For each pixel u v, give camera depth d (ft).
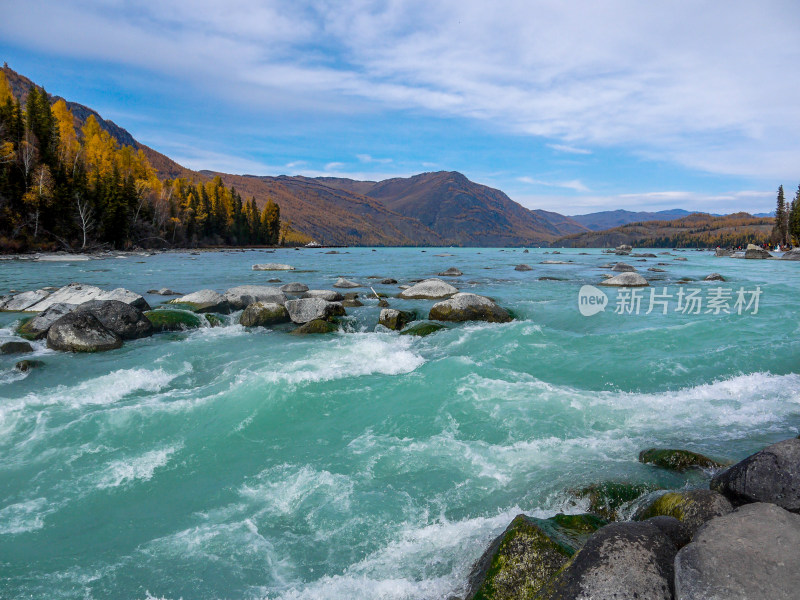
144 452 24.94
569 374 36.88
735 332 47.11
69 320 44.62
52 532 18.74
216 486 21.97
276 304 56.59
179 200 345.31
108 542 18.25
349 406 30.60
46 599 15.42
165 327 51.98
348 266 145.79
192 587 16.02
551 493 20.47
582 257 213.87
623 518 18.38
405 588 15.64
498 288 85.87
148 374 36.24
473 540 17.79
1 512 19.88
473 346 44.57
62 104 342.64
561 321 56.85
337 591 15.65
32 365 38.17
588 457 23.67
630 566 12.64
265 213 492.95
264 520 19.53
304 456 24.64
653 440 25.45
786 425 26.94
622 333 46.93
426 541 18.02
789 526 13.05
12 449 24.94
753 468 17.30
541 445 25.20
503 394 31.96
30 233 204.95
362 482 22.16
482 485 21.67
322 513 19.88
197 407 29.76
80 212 225.76
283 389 32.42
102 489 21.63
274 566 16.94
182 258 195.72
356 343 46.19
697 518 15.44
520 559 14.53
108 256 202.80
